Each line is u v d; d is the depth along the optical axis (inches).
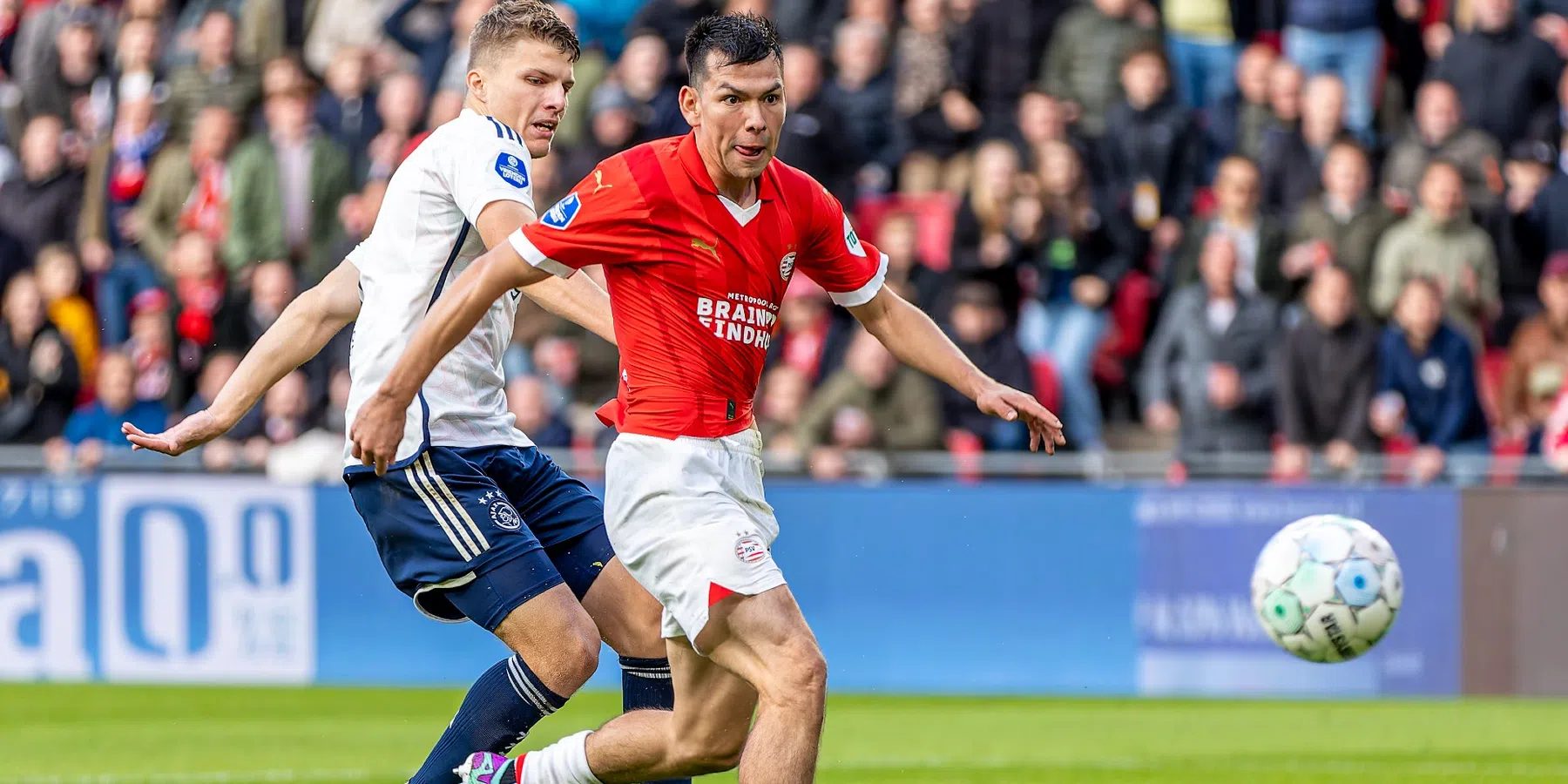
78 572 1301.7
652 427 561.6
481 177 609.0
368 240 653.9
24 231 1541.6
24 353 1480.1
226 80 1519.4
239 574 1290.6
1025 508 1254.3
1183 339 1359.5
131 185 1512.1
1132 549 1245.7
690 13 1464.1
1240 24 1509.6
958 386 589.9
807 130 1430.9
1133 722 1131.3
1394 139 1477.6
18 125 1615.4
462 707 632.4
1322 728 1100.5
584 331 1354.6
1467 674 1221.7
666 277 554.6
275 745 1035.3
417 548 626.5
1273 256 1393.9
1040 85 1457.9
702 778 900.6
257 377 669.3
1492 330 1407.5
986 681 1251.8
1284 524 1229.7
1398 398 1334.9
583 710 1212.5
